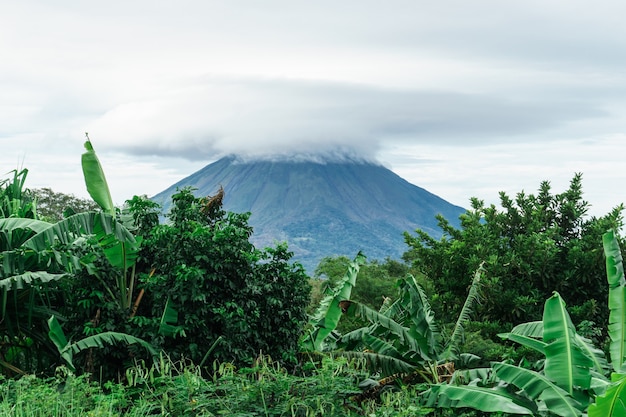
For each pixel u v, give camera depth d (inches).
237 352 498.9
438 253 754.8
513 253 713.6
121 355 482.6
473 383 369.4
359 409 339.0
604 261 682.8
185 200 547.5
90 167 497.7
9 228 475.5
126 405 312.2
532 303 687.7
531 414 300.2
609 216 724.7
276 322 534.9
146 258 553.3
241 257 517.3
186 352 492.7
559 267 713.0
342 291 440.5
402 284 454.6
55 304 539.2
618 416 246.5
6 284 464.8
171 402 293.4
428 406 336.2
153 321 489.7
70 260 484.7
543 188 796.6
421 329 439.5
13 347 523.8
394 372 442.6
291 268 556.1
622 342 343.6
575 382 290.4
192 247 502.0
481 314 698.2
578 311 657.6
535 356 542.6
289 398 290.8
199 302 496.7
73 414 290.4
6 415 277.0
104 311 495.8
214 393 312.8
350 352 451.8
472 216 792.3
